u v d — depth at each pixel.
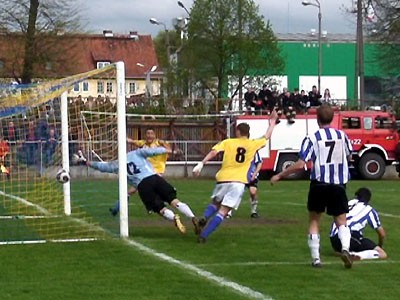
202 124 38.28
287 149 35.75
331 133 10.98
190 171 37.78
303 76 69.19
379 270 11.06
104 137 25.78
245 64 60.84
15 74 45.31
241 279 10.30
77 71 46.84
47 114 22.17
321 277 10.48
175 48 68.50
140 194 14.27
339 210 11.11
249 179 13.82
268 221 17.42
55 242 13.75
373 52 57.88
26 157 22.42
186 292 9.46
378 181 34.66
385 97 58.88
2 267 11.20
